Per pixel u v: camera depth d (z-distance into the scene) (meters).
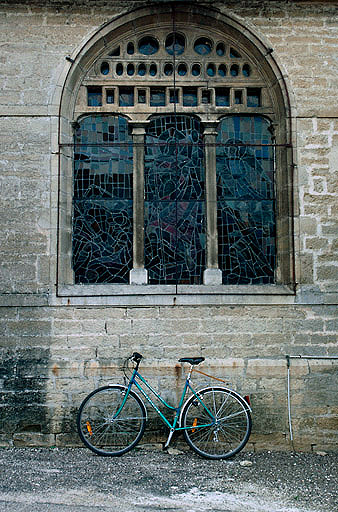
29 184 6.88
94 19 7.14
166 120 7.37
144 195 7.21
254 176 7.32
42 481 5.40
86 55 7.15
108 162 7.28
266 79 7.34
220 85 7.31
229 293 6.84
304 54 7.17
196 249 7.20
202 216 7.27
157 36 7.38
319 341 6.82
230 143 7.30
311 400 6.74
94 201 7.20
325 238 6.96
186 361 6.29
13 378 6.65
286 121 7.12
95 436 6.41
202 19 7.30
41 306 6.74
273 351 6.79
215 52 7.37
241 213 7.26
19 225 6.82
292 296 6.86
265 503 5.00
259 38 7.16
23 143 6.93
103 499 5.00
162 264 7.14
